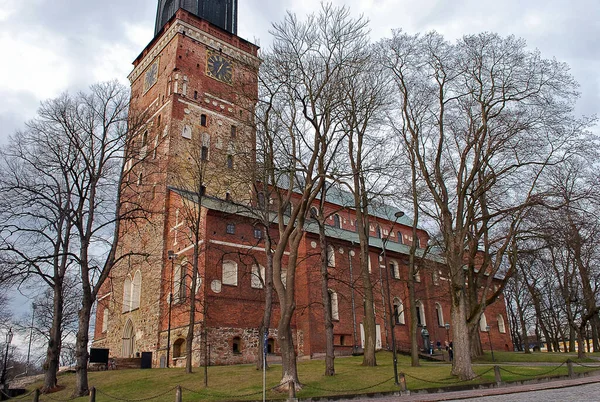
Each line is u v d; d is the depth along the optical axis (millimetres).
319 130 24656
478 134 28312
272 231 43719
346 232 56062
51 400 26188
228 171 35031
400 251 57625
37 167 29562
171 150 46125
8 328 51406
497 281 65250
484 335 60719
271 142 25938
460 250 26984
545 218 27656
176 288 41094
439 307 56844
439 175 28828
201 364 35312
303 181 39812
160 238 43812
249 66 27766
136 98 57156
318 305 43281
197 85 50688
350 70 26125
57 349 29516
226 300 38594
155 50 54844
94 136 30812
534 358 41562
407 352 43531
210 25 54031
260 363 29875
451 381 24438
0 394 29484
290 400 20984
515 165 27641
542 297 61500
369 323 30812
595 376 26734
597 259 40781
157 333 40688
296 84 25047
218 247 39750
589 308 41375
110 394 25688
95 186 30266
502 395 19266
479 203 31359
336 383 24391
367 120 30484
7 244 28172
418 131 31594
